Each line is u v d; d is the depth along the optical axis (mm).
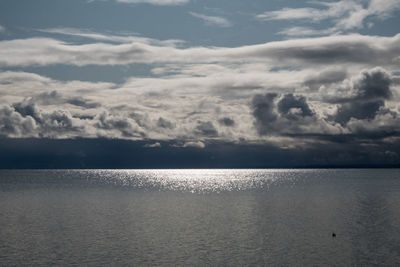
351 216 77750
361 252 48438
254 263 44188
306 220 72875
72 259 45625
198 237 57500
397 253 47938
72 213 85000
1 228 65312
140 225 68188
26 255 47375
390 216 77438
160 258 46156
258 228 64750
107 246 51938
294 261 44812
